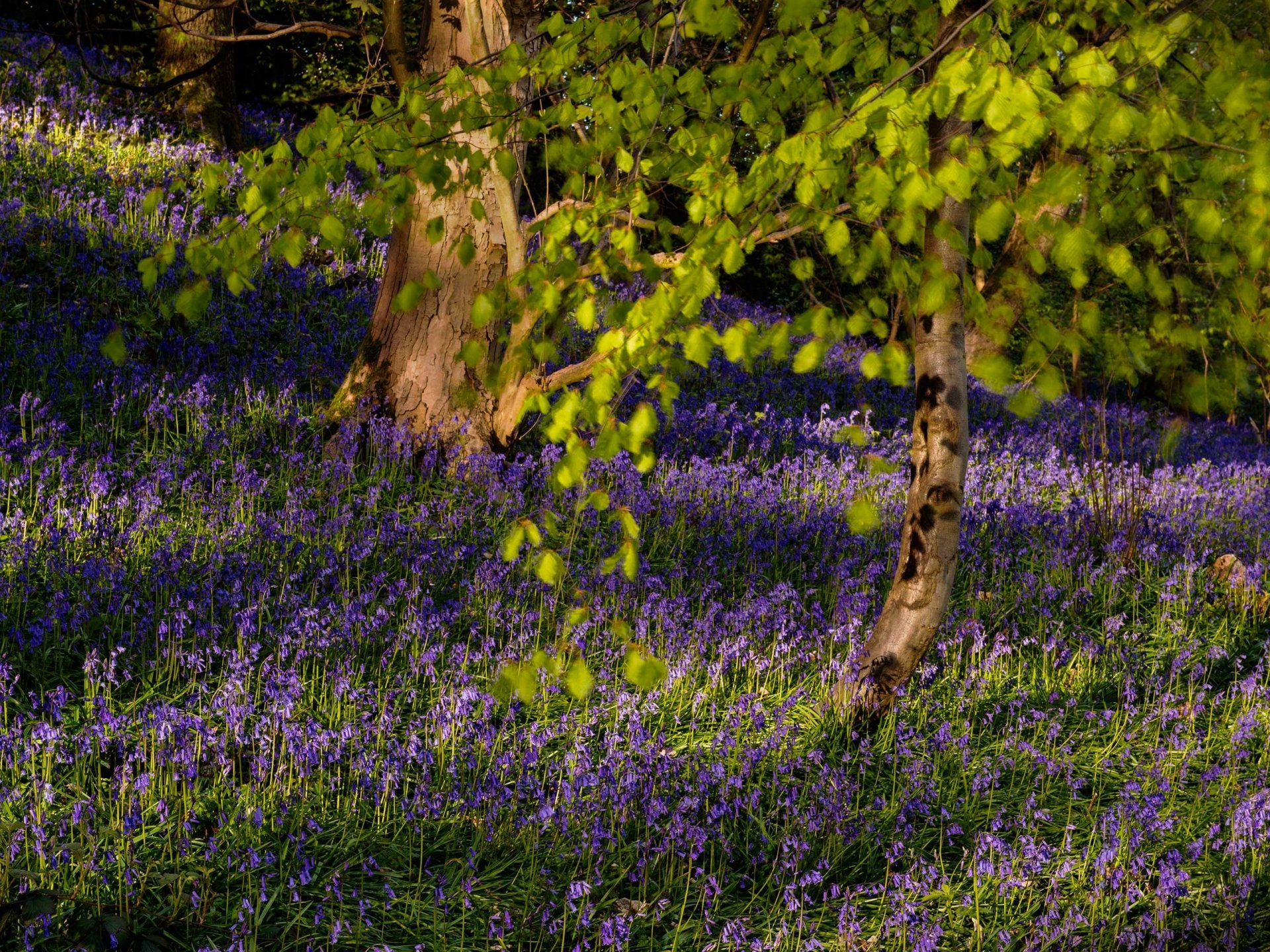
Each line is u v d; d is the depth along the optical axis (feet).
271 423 27.86
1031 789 17.70
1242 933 14.07
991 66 7.47
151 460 24.11
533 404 8.85
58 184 36.63
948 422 18.12
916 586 18.48
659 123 10.63
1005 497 32.81
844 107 10.27
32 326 28.43
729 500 28.86
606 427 8.14
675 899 13.87
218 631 17.51
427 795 14.37
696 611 22.65
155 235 35.45
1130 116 7.75
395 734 16.72
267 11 56.95
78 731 15.23
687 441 33.35
